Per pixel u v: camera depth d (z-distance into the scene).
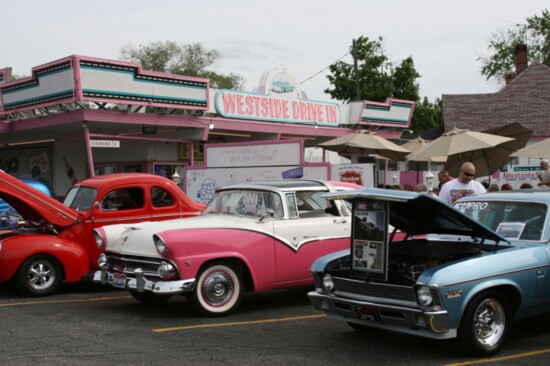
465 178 9.73
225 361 5.75
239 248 7.80
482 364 5.63
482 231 6.32
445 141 12.33
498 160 14.73
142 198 10.50
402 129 27.09
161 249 7.32
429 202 5.95
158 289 7.33
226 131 21.06
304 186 8.66
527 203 6.81
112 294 9.59
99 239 8.28
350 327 7.14
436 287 5.46
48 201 9.70
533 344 6.34
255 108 20.97
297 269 8.27
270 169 15.01
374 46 39.38
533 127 26.16
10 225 10.87
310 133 22.97
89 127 18.88
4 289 10.09
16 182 9.50
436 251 6.72
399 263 6.42
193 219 8.30
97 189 10.17
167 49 52.53
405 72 39.12
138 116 17.50
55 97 16.55
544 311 6.31
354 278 6.21
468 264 5.74
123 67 16.67
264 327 7.18
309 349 6.20
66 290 9.97
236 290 7.88
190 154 19.94
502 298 5.92
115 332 6.91
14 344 6.36
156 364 5.65
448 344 6.36
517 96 28.05
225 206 8.86
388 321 5.82
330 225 8.61
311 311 8.15
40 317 7.76
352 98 39.16
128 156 21.48
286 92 22.31
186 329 7.06
